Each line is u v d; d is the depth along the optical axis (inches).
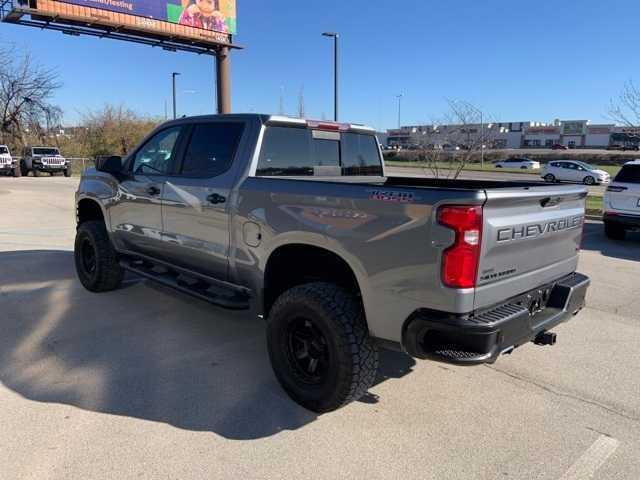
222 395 140.3
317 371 131.2
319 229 128.3
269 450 115.9
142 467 108.6
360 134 197.8
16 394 138.3
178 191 173.0
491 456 115.8
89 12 885.8
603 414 135.5
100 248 218.1
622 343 186.2
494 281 114.5
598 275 293.3
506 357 171.3
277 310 134.6
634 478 108.7
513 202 115.1
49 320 195.0
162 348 171.3
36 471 106.3
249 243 148.7
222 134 165.0
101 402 135.0
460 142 970.1
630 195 397.1
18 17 837.2
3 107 1590.8
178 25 999.0
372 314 119.8
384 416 132.1
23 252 317.7
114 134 1846.7
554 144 3550.7
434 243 108.0
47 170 1211.9
